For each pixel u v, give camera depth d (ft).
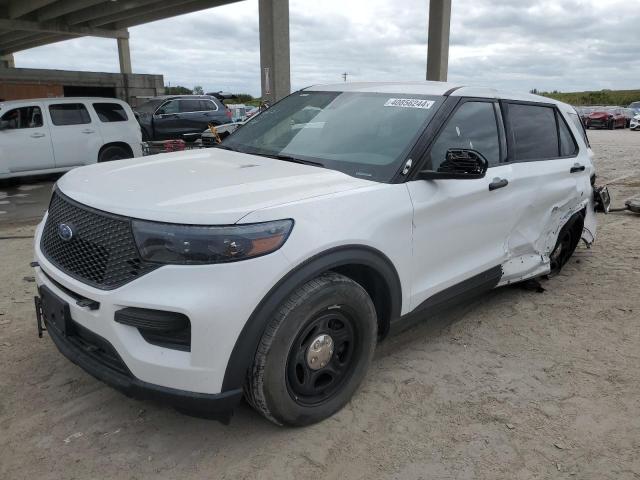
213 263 7.54
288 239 8.05
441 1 56.54
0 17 81.66
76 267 8.53
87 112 38.63
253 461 8.63
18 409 9.85
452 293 11.80
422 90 12.31
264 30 42.52
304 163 11.10
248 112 88.02
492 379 11.28
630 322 14.17
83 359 8.50
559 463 8.80
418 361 11.97
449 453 8.96
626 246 21.17
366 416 9.87
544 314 14.64
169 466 8.48
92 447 8.87
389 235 9.61
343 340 9.52
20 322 13.41
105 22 86.38
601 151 62.85
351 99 12.81
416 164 10.44
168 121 60.90
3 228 24.52
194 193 8.50
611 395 10.78
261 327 7.94
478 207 11.89
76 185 9.49
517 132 13.74
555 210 14.96
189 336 7.70
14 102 35.58
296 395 9.04
